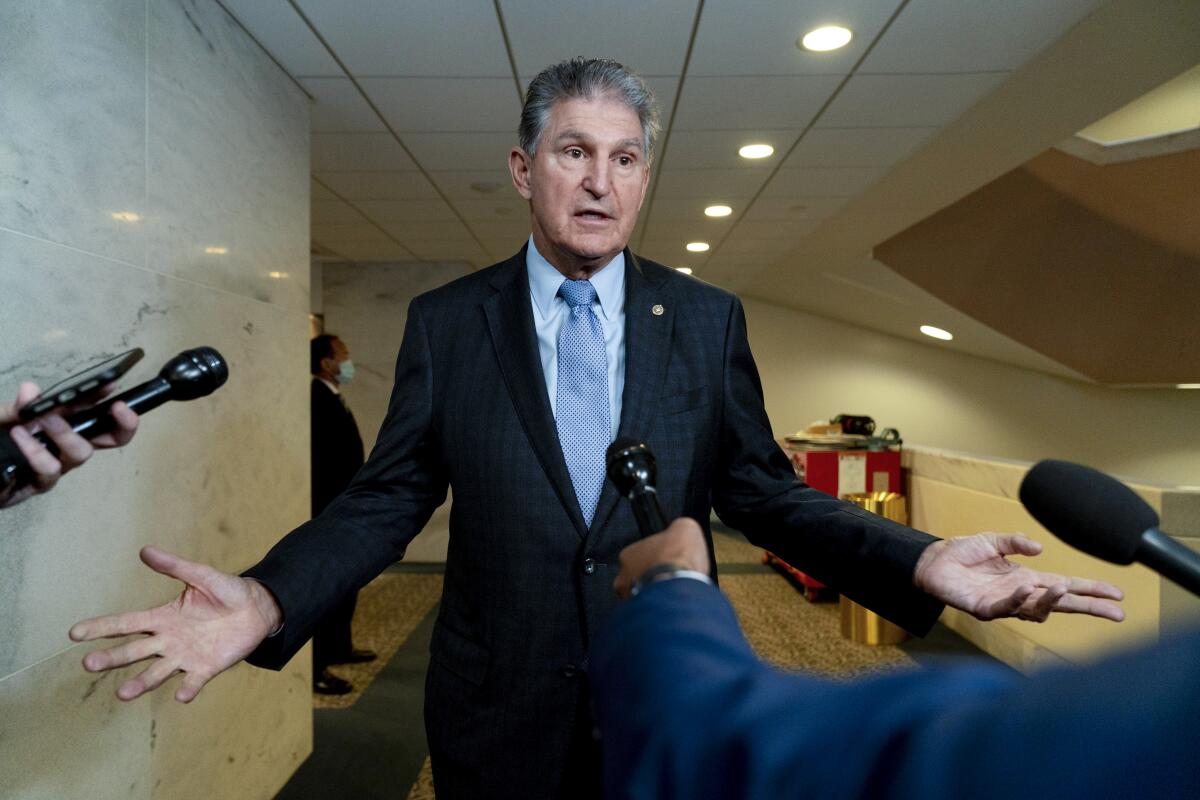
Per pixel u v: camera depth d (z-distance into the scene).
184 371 0.71
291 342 2.86
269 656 0.86
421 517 1.17
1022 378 9.38
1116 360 6.91
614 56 2.82
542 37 2.65
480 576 1.09
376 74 2.92
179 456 2.07
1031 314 6.75
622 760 0.36
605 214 1.07
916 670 0.31
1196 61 2.85
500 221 5.34
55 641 1.58
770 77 3.01
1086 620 3.14
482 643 1.08
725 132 3.64
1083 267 6.00
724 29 2.63
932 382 9.52
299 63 2.80
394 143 3.70
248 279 2.53
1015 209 5.75
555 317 1.16
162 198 2.02
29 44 1.54
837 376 9.61
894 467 4.83
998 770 0.24
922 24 2.61
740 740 0.31
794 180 4.44
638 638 0.40
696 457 1.11
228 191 2.40
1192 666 0.23
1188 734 0.22
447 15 2.49
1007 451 9.43
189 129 2.16
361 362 6.93
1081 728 0.23
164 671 0.76
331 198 4.70
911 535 0.95
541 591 1.05
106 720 1.75
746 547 6.85
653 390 1.11
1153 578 2.77
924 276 6.71
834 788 0.28
